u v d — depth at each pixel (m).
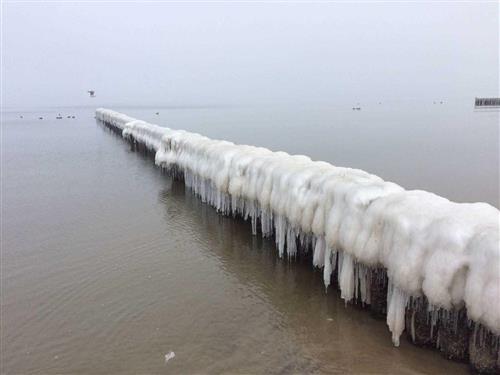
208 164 12.48
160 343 6.20
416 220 5.52
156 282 8.16
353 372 5.38
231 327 6.56
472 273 4.71
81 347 6.14
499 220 5.04
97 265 9.01
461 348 5.30
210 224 11.43
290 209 8.18
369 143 28.97
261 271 8.48
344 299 7.05
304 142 29.70
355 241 6.36
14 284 8.15
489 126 41.91
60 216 12.80
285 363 5.64
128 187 16.47
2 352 6.05
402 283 5.37
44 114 81.69
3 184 18.02
